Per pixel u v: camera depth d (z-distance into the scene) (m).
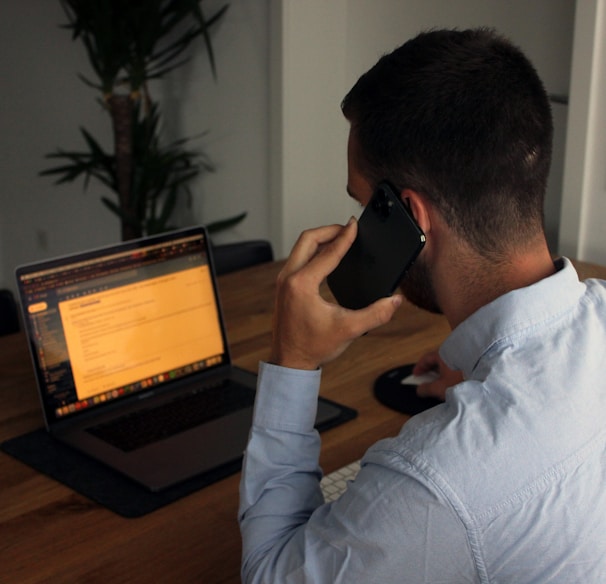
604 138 2.07
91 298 1.37
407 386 1.46
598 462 0.71
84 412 1.36
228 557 1.04
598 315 0.80
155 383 1.45
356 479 0.76
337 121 3.10
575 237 2.18
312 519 0.81
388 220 0.85
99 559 1.03
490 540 0.69
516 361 0.75
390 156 0.81
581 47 2.04
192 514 1.12
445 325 1.78
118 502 1.14
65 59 4.06
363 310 0.89
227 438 1.29
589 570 0.71
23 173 4.52
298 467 0.91
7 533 1.08
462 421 0.71
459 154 0.77
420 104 0.78
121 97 3.35
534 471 0.69
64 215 4.38
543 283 0.78
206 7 3.34
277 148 3.06
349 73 3.05
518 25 2.54
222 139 3.45
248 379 1.51
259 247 2.38
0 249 4.82
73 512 1.12
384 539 0.70
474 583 0.71
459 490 0.68
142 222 3.56
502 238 0.79
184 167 3.55
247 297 1.98
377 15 2.89
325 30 2.97
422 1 2.75
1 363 1.62
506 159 0.77
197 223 3.72
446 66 0.78
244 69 3.23
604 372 0.75
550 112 0.81
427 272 0.85
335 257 0.91
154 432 1.32
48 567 1.02
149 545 1.06
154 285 1.45
